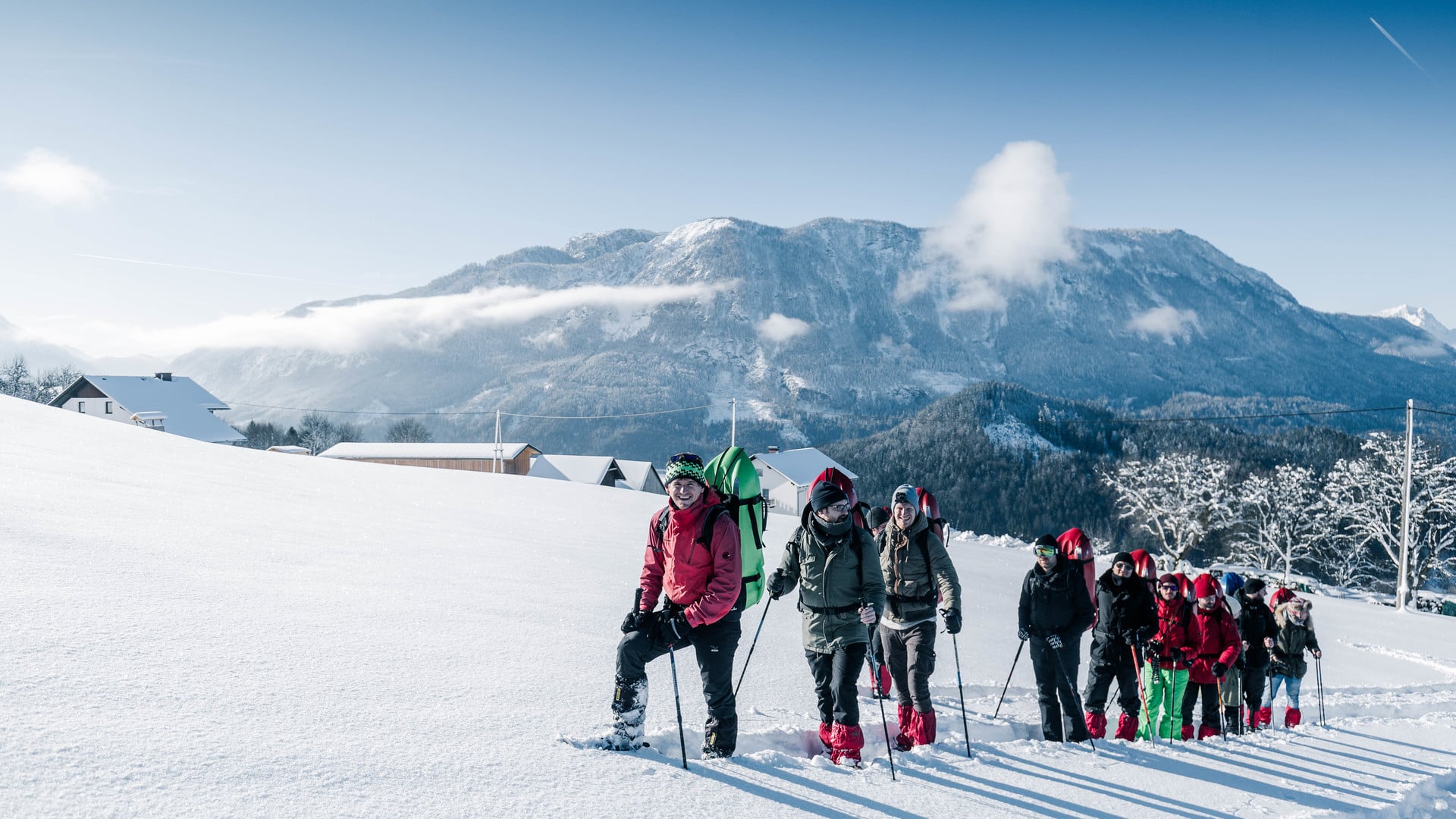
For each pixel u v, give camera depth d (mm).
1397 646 16406
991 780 4738
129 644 4609
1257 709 8977
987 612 13055
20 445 14133
